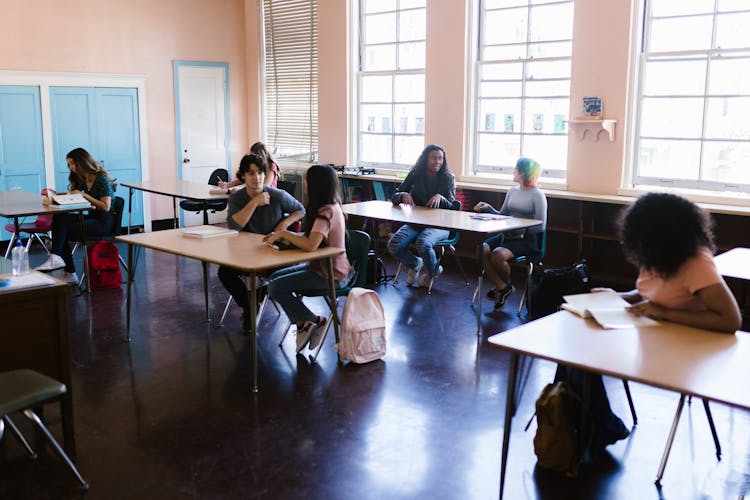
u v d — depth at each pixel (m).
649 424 3.47
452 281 6.42
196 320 5.16
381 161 8.35
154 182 7.52
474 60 7.18
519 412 3.59
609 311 2.84
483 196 7.17
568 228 6.48
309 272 4.32
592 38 6.21
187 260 7.21
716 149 5.80
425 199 6.15
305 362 4.30
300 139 9.27
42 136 8.04
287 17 9.12
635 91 6.14
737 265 3.75
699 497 2.81
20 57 7.78
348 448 3.19
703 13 5.75
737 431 3.40
